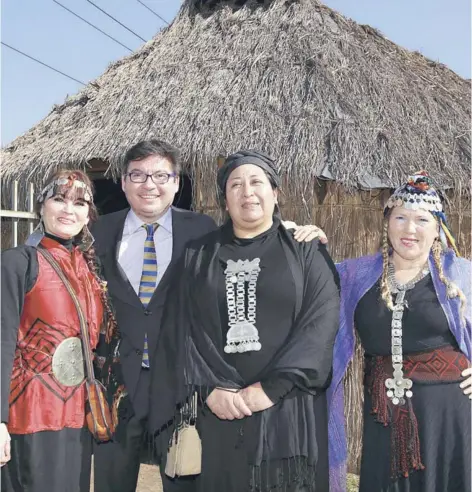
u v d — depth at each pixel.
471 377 2.31
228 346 2.34
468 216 4.30
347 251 4.19
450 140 4.80
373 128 4.49
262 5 6.05
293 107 4.68
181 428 2.44
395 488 2.35
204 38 5.90
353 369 3.96
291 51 5.28
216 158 4.40
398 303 2.37
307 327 2.31
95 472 2.78
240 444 2.35
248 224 2.43
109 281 2.70
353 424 4.00
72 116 5.75
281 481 2.33
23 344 2.30
